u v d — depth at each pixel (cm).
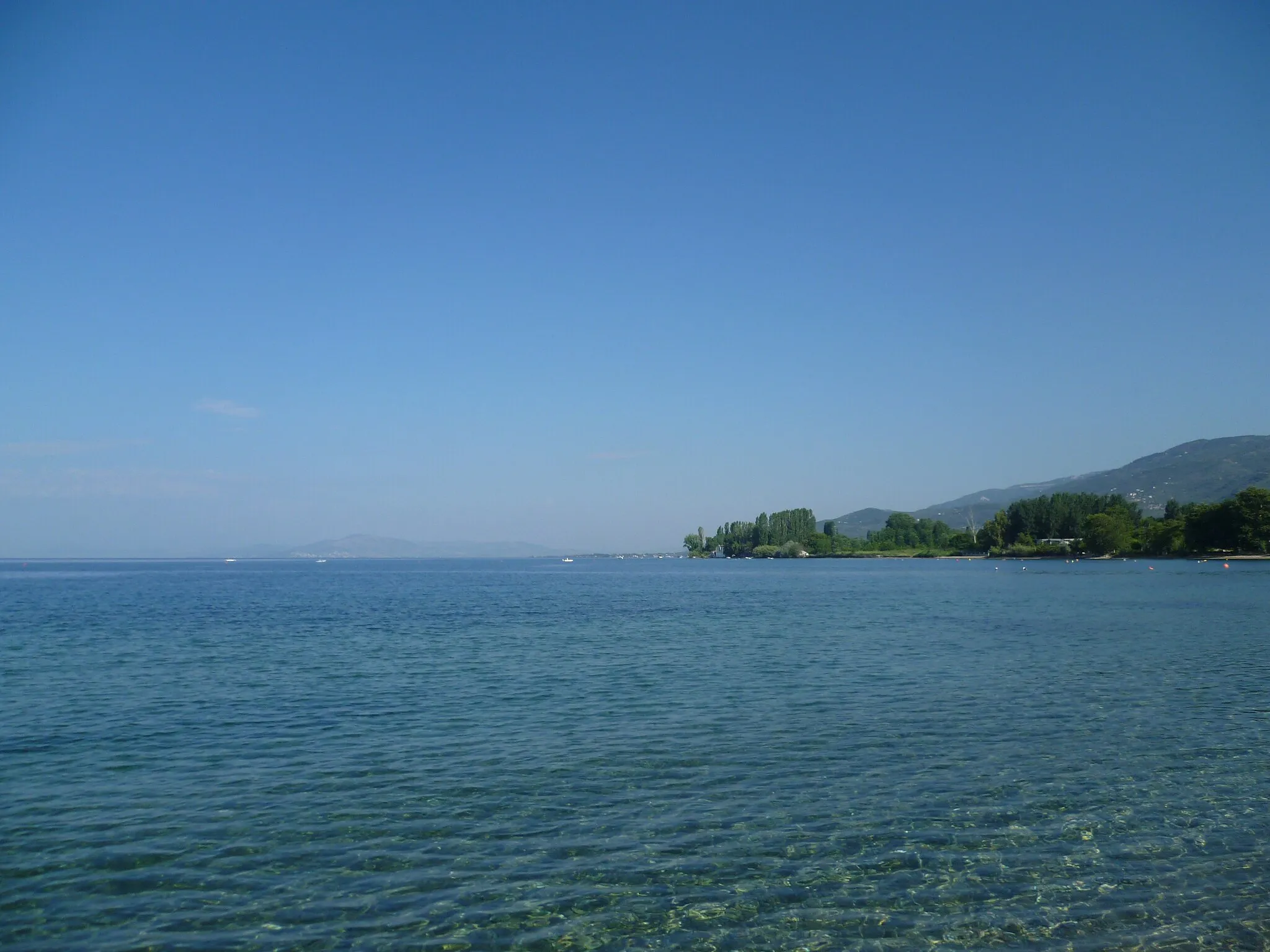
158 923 1313
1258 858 1528
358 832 1664
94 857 1550
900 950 1244
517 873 1479
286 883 1446
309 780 1994
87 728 2528
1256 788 1898
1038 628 5309
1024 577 13112
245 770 2084
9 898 1391
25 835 1652
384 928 1298
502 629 5600
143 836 1650
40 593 11156
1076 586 10156
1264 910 1349
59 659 4044
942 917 1334
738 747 2264
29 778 2025
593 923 1316
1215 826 1680
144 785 1966
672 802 1825
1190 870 1485
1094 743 2288
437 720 2622
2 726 2556
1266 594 8306
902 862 1522
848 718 2612
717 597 9412
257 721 2616
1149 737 2352
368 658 4062
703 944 1260
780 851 1566
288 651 4347
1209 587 9581
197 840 1627
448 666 3791
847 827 1673
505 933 1286
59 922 1316
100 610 7594
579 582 15150
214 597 10131
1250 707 2752
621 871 1485
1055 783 1936
